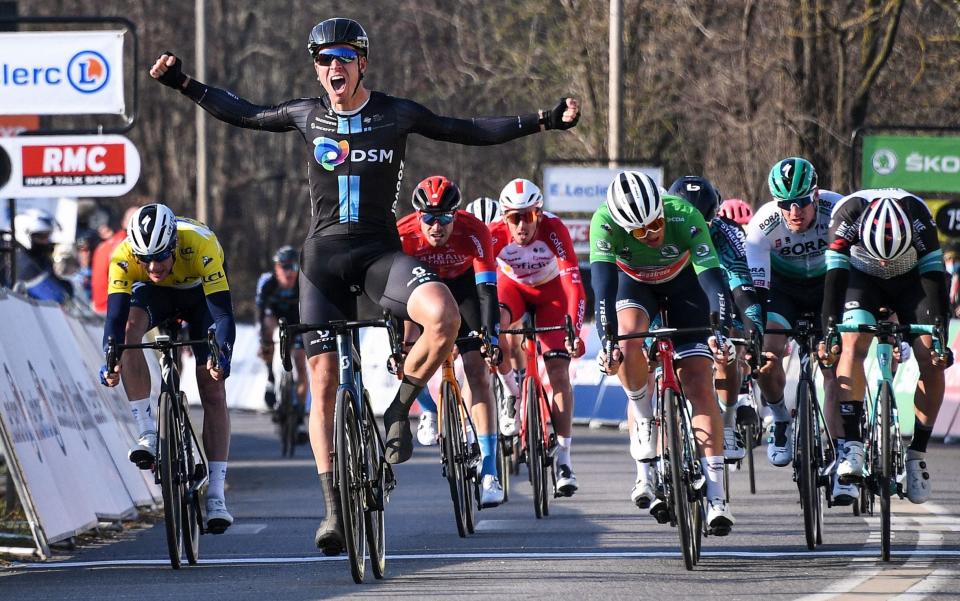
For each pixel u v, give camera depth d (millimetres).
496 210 29344
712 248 19656
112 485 24688
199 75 69312
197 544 20359
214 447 20828
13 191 31484
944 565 18281
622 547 20484
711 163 66375
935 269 20516
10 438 20891
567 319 24328
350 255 17562
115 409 27297
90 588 17688
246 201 124625
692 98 64875
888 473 18781
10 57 31578
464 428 23500
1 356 21922
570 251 27000
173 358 20094
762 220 24656
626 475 31453
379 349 49969
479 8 78375
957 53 55438
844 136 57594
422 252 24484
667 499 18859
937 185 47719
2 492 27328
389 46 101188
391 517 25000
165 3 108562
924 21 56781
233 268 124812
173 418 19531
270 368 40906
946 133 58125
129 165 31625
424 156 101375
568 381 25906
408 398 17547
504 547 20766
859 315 20875
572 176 52312
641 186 18766
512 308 28469
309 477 32969
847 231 20719
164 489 19062
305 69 112188
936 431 39906
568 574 17938
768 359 22141
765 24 59469
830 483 21469
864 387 20938
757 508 25297
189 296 21500
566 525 23391
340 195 17547
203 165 71000
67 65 31656
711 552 19812
